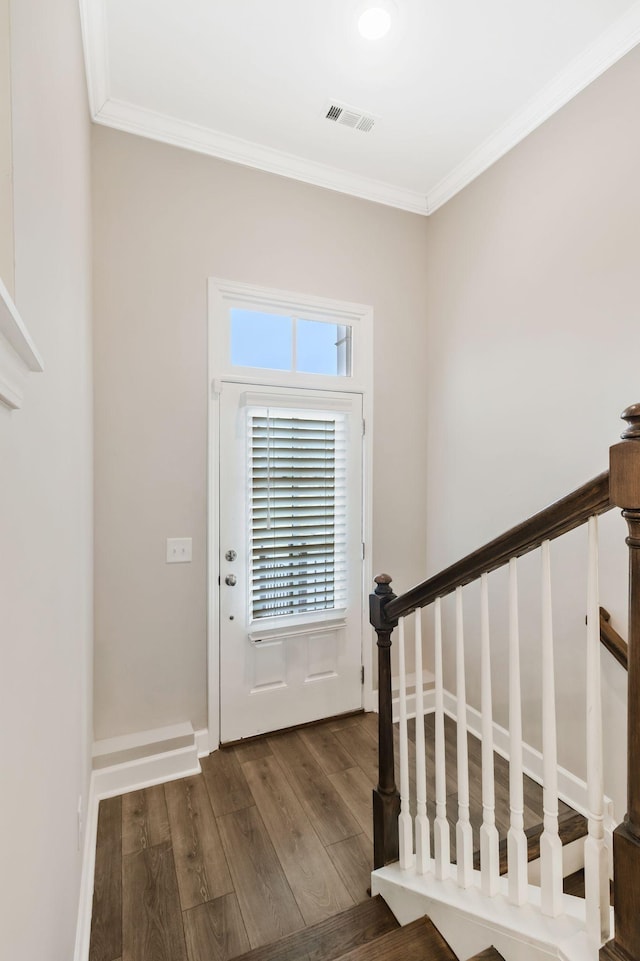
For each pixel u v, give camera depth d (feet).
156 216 7.55
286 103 7.14
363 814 6.47
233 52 6.25
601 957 2.79
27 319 2.47
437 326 9.64
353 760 7.70
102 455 7.24
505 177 7.89
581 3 5.58
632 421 2.70
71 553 4.39
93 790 6.55
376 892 5.12
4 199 1.86
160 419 7.61
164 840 5.98
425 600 4.56
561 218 6.89
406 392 9.75
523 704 7.34
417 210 9.70
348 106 7.21
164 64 6.43
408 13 5.71
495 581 7.93
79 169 5.32
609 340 6.23
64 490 3.95
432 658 9.57
